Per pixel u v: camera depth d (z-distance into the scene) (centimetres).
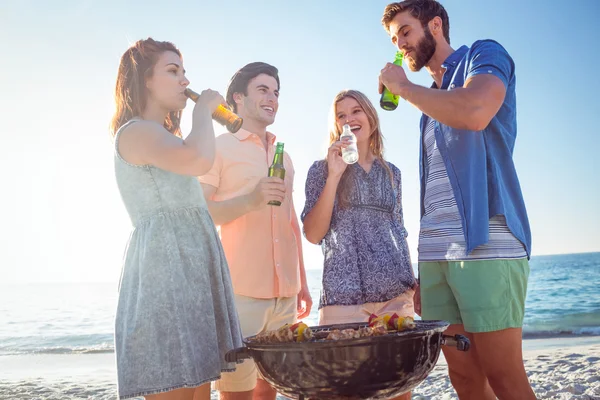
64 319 2356
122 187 229
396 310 303
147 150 220
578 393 483
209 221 237
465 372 275
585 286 2478
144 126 224
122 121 242
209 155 221
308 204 317
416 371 191
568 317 1678
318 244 323
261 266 321
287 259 331
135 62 239
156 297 215
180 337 213
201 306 221
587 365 627
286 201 338
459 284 254
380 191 316
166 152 218
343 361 182
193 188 236
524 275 254
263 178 293
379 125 329
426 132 284
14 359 1169
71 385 712
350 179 314
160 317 214
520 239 254
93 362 1044
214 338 221
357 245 307
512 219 254
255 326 317
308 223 311
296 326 206
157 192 226
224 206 299
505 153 261
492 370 251
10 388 690
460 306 255
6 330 2023
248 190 329
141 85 240
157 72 240
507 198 256
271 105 343
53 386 705
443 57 281
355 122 323
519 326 250
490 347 249
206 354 217
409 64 290
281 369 190
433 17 279
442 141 265
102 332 1853
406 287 307
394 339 183
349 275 302
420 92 243
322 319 307
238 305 318
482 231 247
